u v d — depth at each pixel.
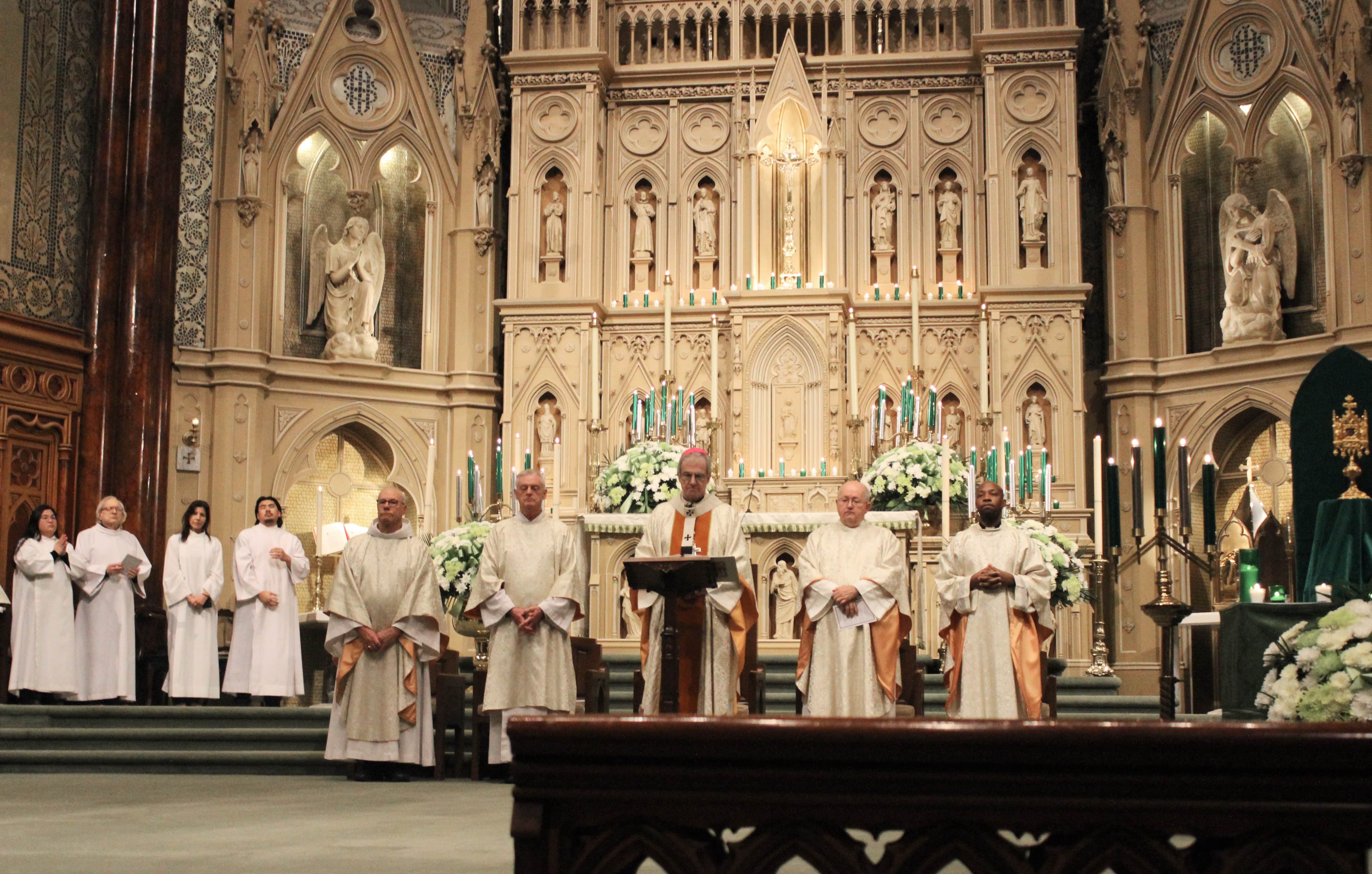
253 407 16.28
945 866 2.62
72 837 5.68
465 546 11.30
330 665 15.05
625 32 18.31
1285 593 14.87
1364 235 15.19
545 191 17.66
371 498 17.27
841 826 2.55
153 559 14.43
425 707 9.60
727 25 18.30
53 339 14.30
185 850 5.20
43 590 12.12
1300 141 16.08
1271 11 16.25
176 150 15.16
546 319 17.16
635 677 8.66
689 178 17.91
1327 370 12.16
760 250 17.25
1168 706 8.78
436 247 17.69
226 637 15.68
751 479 16.27
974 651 8.84
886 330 17.19
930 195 17.59
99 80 15.05
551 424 17.02
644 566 6.72
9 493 13.84
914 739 2.48
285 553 12.38
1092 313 17.31
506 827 6.21
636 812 2.60
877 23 18.08
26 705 11.90
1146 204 16.97
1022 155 17.00
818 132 17.27
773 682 12.34
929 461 13.03
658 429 14.60
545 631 9.13
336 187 17.44
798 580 12.54
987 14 17.17
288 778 9.83
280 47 17.25
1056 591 11.07
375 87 17.66
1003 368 16.55
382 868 4.66
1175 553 16.08
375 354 17.27
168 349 14.96
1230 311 16.17
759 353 16.84
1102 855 2.48
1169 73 17.02
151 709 11.56
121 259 14.84
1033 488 15.97
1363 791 2.38
